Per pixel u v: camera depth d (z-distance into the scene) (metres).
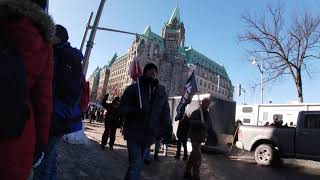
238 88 39.12
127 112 5.26
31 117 2.15
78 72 3.69
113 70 174.50
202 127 8.48
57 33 3.58
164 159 12.98
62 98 3.50
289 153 13.72
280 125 15.34
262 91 32.22
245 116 23.67
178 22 154.38
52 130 3.44
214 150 18.39
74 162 8.94
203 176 9.83
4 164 1.92
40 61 2.29
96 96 192.50
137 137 5.25
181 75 145.38
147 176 8.62
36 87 2.40
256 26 31.47
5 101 1.81
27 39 2.13
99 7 14.78
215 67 170.88
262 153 14.22
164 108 5.62
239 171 11.72
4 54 1.87
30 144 2.09
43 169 3.73
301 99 27.78
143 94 5.34
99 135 20.89
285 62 28.91
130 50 151.88
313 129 13.29
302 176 11.59
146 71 5.49
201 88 155.00
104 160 10.07
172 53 147.75
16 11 2.15
